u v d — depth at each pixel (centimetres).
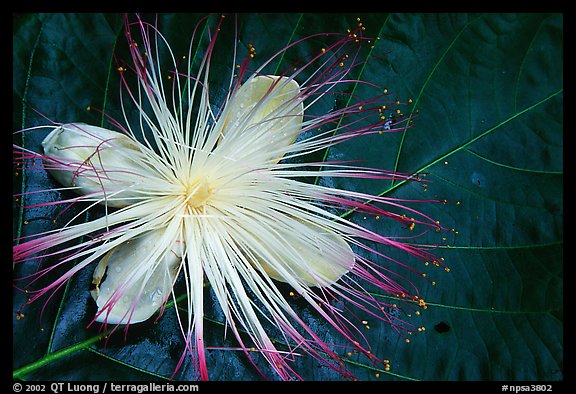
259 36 42
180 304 39
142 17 41
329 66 42
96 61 40
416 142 42
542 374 40
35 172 38
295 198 39
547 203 42
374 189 41
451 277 41
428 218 40
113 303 36
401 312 40
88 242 36
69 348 37
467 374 40
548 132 43
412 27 43
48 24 40
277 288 40
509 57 43
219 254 38
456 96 43
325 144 41
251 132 39
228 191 39
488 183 42
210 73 41
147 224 38
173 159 39
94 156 37
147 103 40
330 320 38
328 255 39
